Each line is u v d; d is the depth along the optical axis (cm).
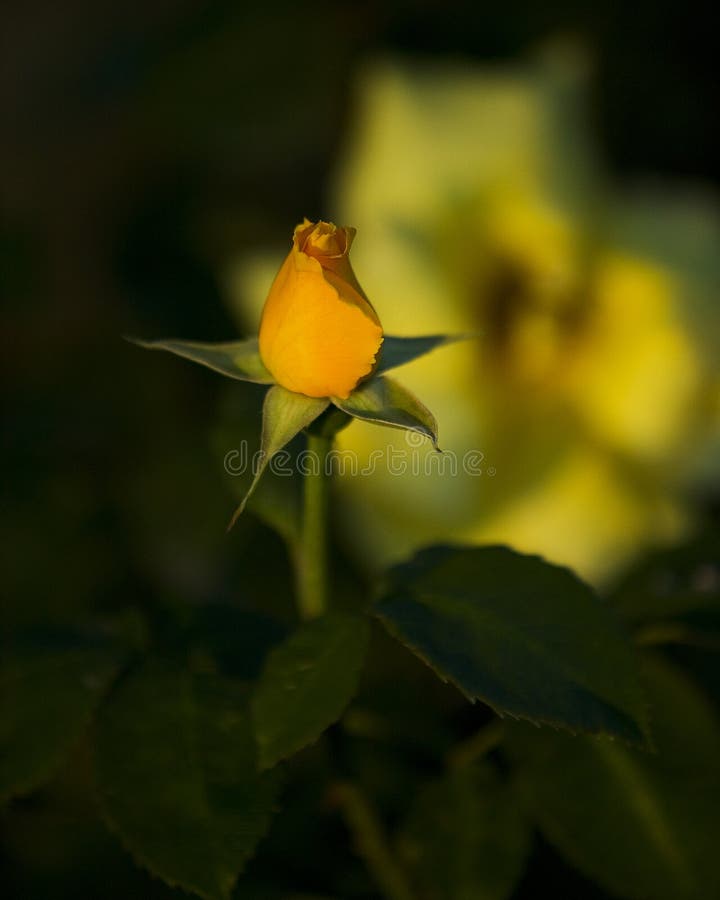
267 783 106
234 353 106
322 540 108
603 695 105
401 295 136
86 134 205
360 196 140
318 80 185
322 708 105
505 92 138
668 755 109
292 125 186
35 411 174
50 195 203
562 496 138
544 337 137
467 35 174
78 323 191
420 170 138
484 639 106
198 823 106
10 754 107
